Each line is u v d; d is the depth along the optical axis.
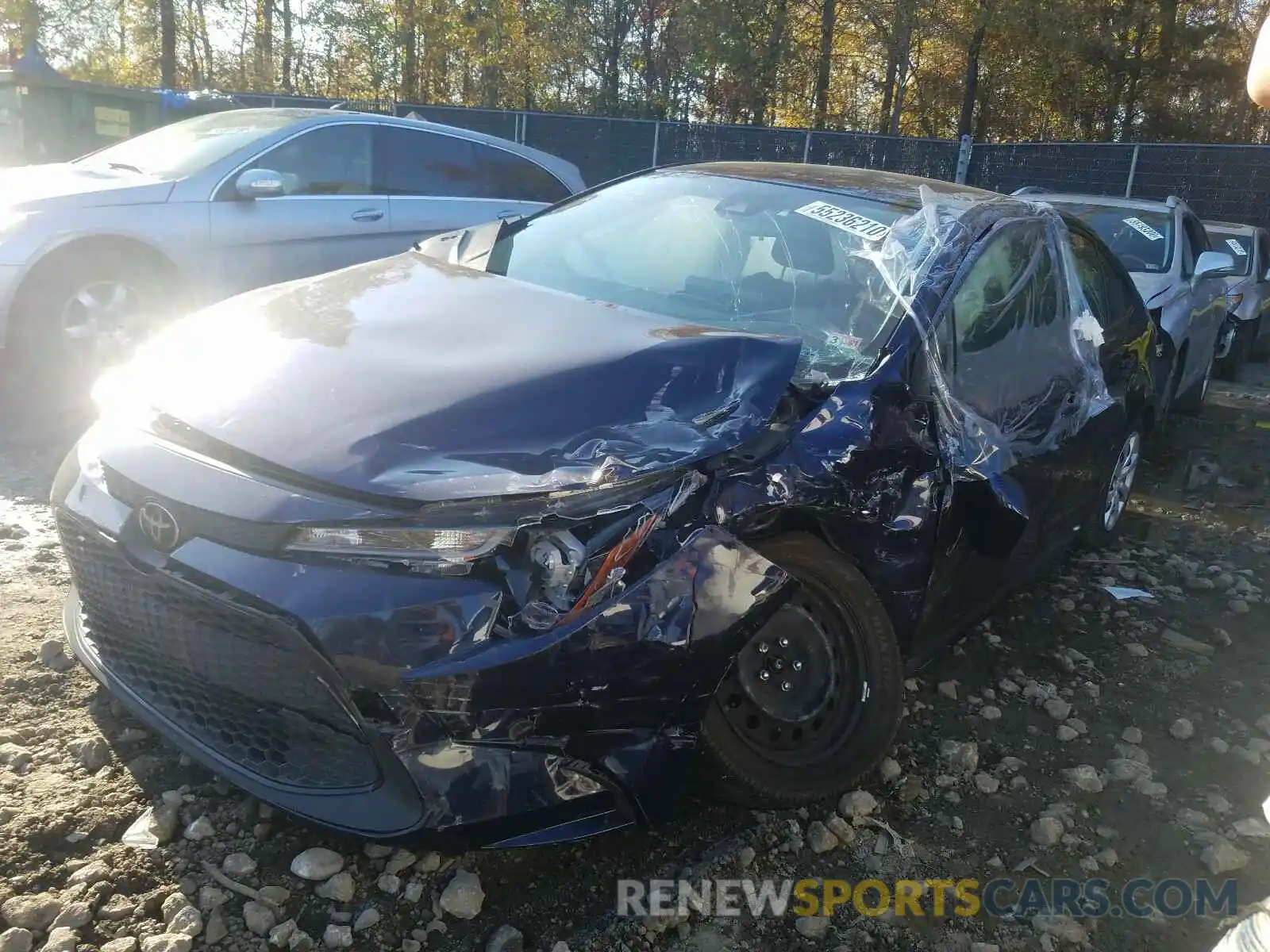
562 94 27.28
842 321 3.06
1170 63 25.81
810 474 2.56
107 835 2.40
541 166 7.63
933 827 2.82
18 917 2.12
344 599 2.07
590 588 2.18
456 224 7.00
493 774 2.12
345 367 2.50
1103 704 3.58
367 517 2.11
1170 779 3.16
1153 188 16.42
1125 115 26.84
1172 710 3.58
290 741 2.22
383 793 2.13
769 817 2.76
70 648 2.73
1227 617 4.39
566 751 2.19
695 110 26.95
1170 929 2.52
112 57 26.70
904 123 30.44
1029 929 2.48
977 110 28.94
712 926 2.38
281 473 2.21
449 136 7.09
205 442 2.35
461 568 2.10
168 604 2.28
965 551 3.16
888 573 2.84
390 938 2.23
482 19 25.47
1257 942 1.67
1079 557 4.99
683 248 3.50
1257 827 2.91
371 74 27.73
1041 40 24.55
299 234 6.20
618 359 2.55
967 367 3.18
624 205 3.85
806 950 2.34
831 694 2.75
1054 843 2.79
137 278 5.65
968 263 3.27
